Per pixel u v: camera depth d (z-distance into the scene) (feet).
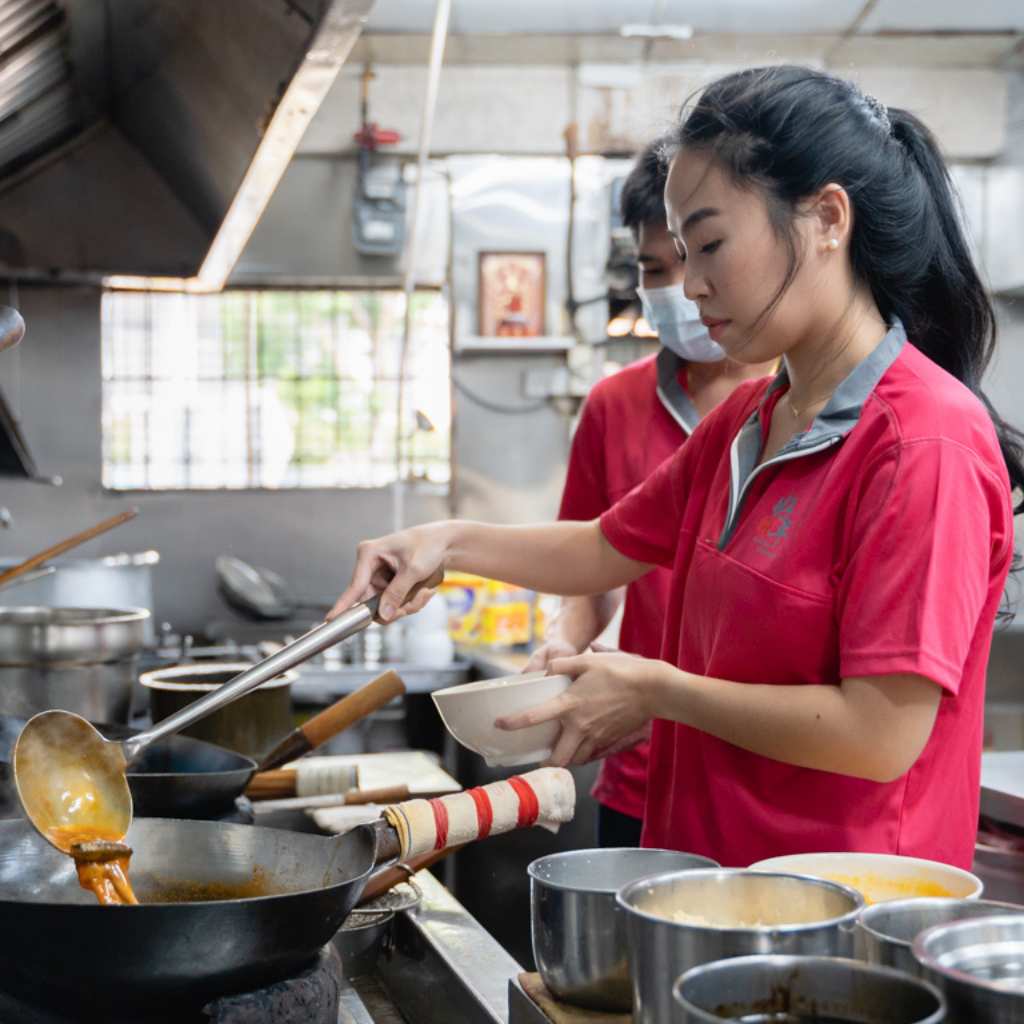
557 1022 3.18
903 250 3.94
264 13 6.04
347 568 14.30
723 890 2.99
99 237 12.26
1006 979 2.45
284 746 5.82
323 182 13.73
